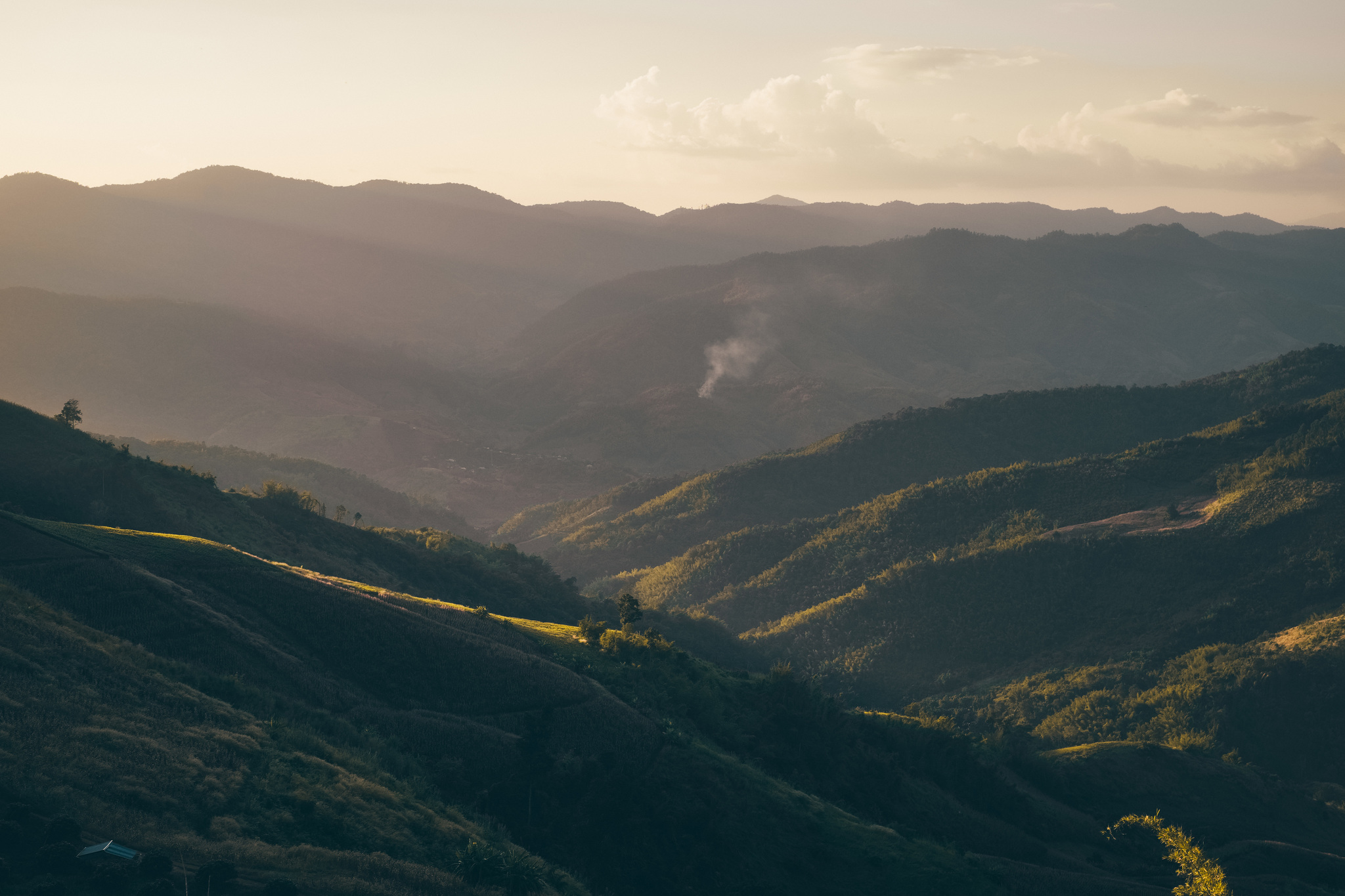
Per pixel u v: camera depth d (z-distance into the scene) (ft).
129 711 214.07
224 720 227.61
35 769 179.83
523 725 298.15
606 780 278.26
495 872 194.49
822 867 285.43
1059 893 311.47
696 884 259.60
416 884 184.75
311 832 195.11
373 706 288.10
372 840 200.34
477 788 262.88
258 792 201.16
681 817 279.69
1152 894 327.06
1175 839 298.97
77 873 151.74
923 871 296.10
